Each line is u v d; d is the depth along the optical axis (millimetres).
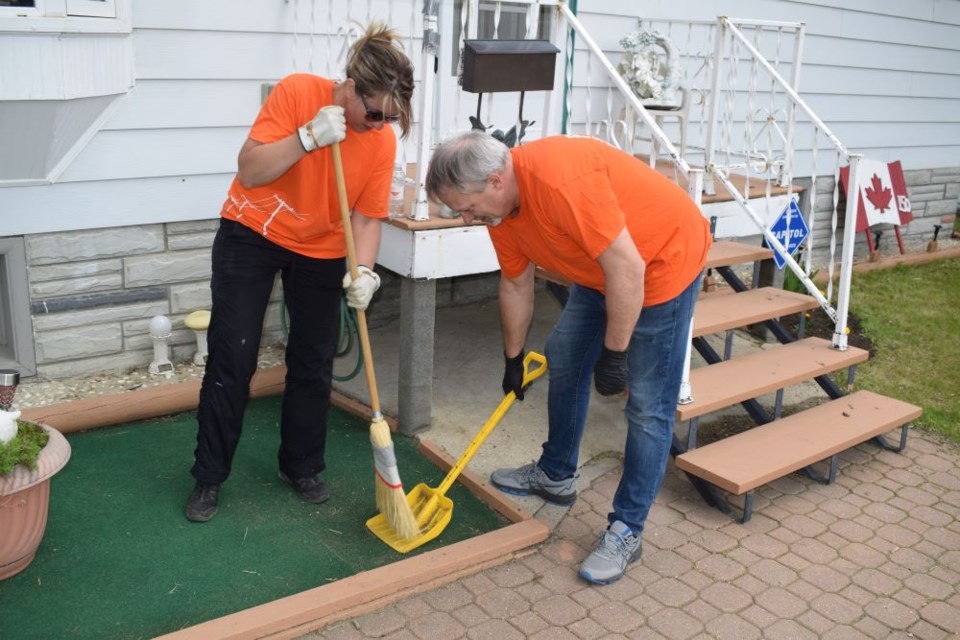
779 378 4148
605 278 2686
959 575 3316
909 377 5262
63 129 3676
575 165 2625
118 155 4102
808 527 3611
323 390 3352
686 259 2893
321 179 2934
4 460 2664
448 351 5207
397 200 4059
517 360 3375
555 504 3617
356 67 2699
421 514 3303
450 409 4426
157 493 3449
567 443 3494
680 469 3879
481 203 2680
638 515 3178
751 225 5297
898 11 7598
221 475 3268
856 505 3816
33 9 3250
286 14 4387
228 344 3076
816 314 6215
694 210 2934
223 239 3066
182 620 2736
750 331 5941
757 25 5234
